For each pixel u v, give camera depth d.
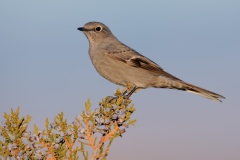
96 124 11.49
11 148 10.85
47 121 11.17
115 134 11.59
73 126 11.27
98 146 11.39
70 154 11.12
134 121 11.84
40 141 11.05
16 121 11.05
